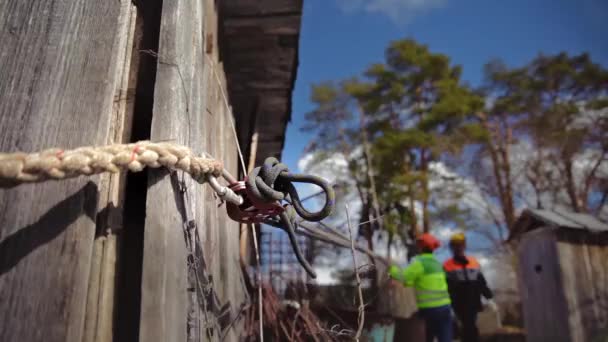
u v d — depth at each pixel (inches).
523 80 981.2
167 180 42.6
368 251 98.0
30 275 35.3
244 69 168.2
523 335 290.8
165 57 50.2
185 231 45.7
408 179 699.4
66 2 47.3
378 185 658.8
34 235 36.4
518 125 893.8
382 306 171.6
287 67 166.4
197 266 50.2
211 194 68.1
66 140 40.9
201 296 51.2
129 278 41.8
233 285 82.1
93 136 41.5
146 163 38.4
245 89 181.2
